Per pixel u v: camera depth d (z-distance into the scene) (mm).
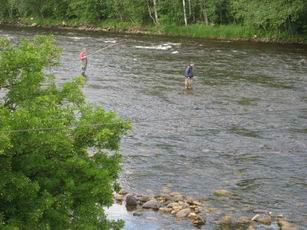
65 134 12086
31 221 11133
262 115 32250
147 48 60969
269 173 23266
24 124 11211
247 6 69750
